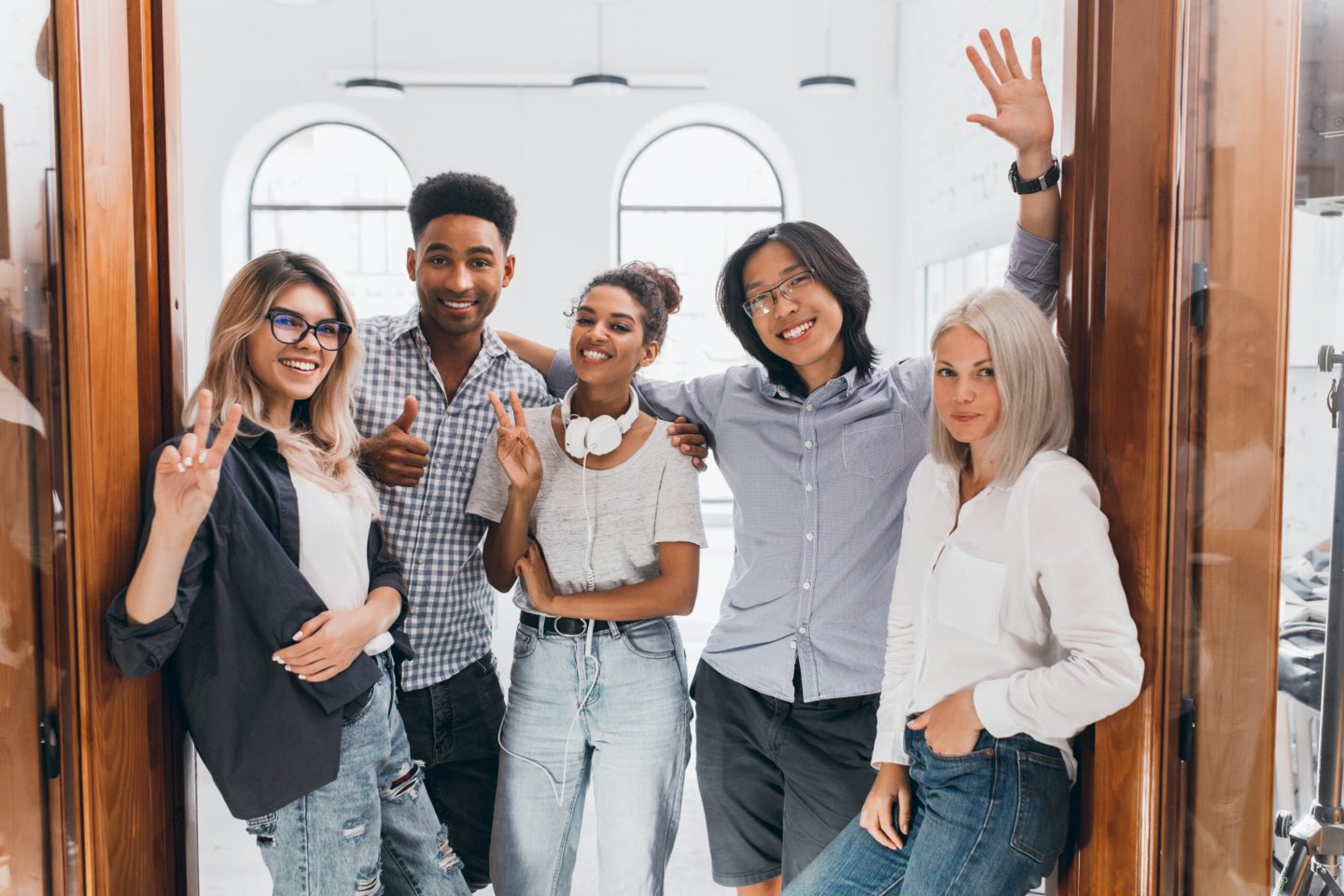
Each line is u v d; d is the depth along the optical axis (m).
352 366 1.74
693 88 7.29
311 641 1.53
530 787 1.96
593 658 1.92
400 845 1.86
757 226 7.73
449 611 2.21
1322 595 1.54
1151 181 1.48
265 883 2.81
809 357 1.96
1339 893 1.54
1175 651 1.51
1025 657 1.52
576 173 7.30
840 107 7.34
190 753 1.69
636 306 1.94
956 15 5.98
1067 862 1.65
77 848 1.43
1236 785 1.55
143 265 1.54
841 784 1.97
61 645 1.41
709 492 7.84
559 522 1.96
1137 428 1.50
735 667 2.03
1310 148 1.46
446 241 2.16
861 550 1.96
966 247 5.87
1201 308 1.49
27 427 1.38
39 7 1.36
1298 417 1.51
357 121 7.37
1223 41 1.47
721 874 2.10
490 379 2.25
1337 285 1.50
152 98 1.56
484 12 7.20
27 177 1.36
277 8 7.12
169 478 1.36
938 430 1.62
